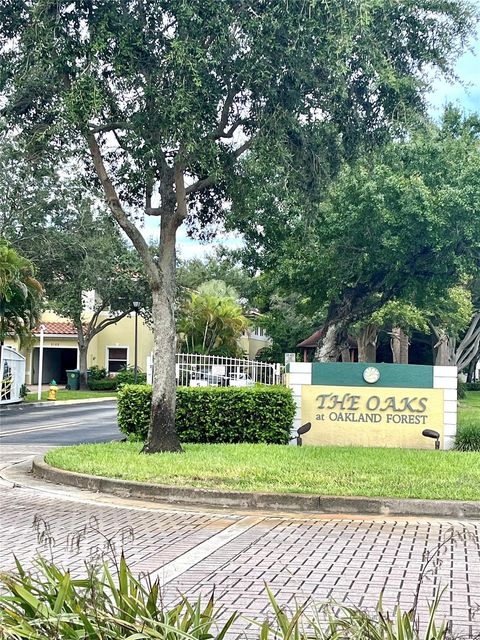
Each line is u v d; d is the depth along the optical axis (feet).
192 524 30.86
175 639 10.35
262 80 43.45
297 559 25.00
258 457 43.83
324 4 41.34
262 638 10.72
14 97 46.98
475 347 137.39
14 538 27.73
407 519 32.24
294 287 89.76
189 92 41.78
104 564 12.40
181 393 54.29
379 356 177.78
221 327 157.69
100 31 41.70
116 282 152.87
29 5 44.37
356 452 47.34
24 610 10.85
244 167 49.39
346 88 45.75
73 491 38.19
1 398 109.60
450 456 45.83
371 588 21.58
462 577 22.84
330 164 50.19
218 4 41.73
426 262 82.94
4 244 101.45
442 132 80.18
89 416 93.66
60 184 117.70
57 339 178.40
